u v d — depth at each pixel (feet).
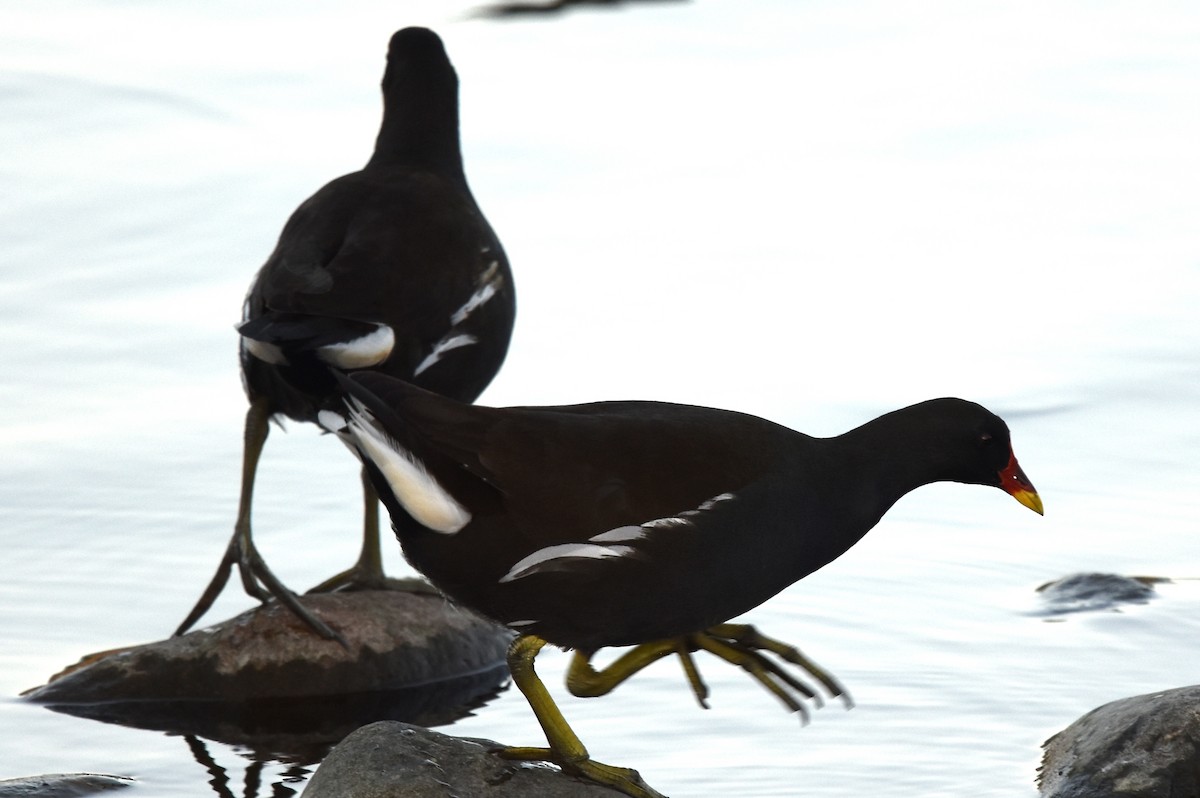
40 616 38.17
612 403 29.76
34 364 51.13
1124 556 40.42
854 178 67.36
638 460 28.22
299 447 46.75
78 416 47.91
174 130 71.10
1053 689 34.50
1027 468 44.88
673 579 28.27
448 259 38.70
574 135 71.92
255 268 58.75
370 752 28.99
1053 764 31.30
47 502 43.06
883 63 81.56
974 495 43.78
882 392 49.34
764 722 33.71
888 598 38.60
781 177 67.46
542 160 69.05
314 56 81.35
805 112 75.15
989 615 37.78
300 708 35.99
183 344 52.80
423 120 43.21
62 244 60.18
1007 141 71.15
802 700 34.40
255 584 37.91
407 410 28.12
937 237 61.46
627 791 28.81
